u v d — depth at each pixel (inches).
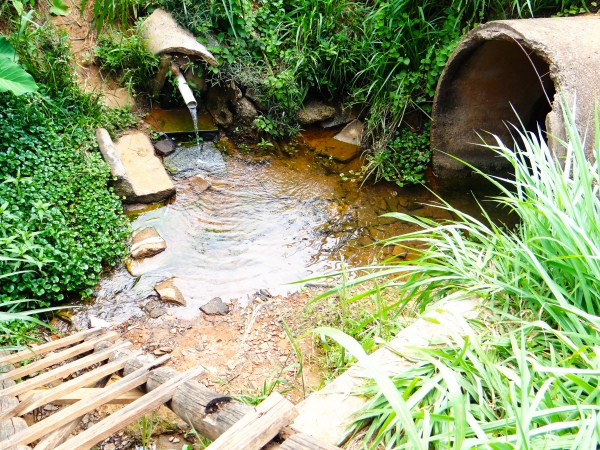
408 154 203.0
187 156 198.1
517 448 55.1
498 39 154.9
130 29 205.6
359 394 71.9
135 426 109.7
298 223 179.2
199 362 130.3
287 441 63.4
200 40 202.7
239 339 137.4
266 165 202.4
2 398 87.6
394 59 202.5
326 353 130.6
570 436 58.9
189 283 154.5
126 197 173.6
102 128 183.0
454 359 71.9
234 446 62.0
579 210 87.3
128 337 136.4
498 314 84.7
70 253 142.8
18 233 135.7
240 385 123.3
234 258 164.1
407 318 108.0
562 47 136.4
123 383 88.9
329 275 93.0
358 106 221.0
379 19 201.3
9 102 160.6
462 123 193.6
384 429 64.1
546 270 85.6
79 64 197.8
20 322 129.5
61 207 151.6
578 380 62.8
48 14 198.7
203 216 177.6
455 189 197.6
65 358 106.1
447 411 67.5
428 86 197.5
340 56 211.3
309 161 206.1
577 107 129.2
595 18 163.0
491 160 203.2
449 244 103.0
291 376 125.3
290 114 212.5
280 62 212.4
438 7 202.8
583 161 89.7
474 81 182.4
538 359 74.1
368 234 176.6
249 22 209.5
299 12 219.3
